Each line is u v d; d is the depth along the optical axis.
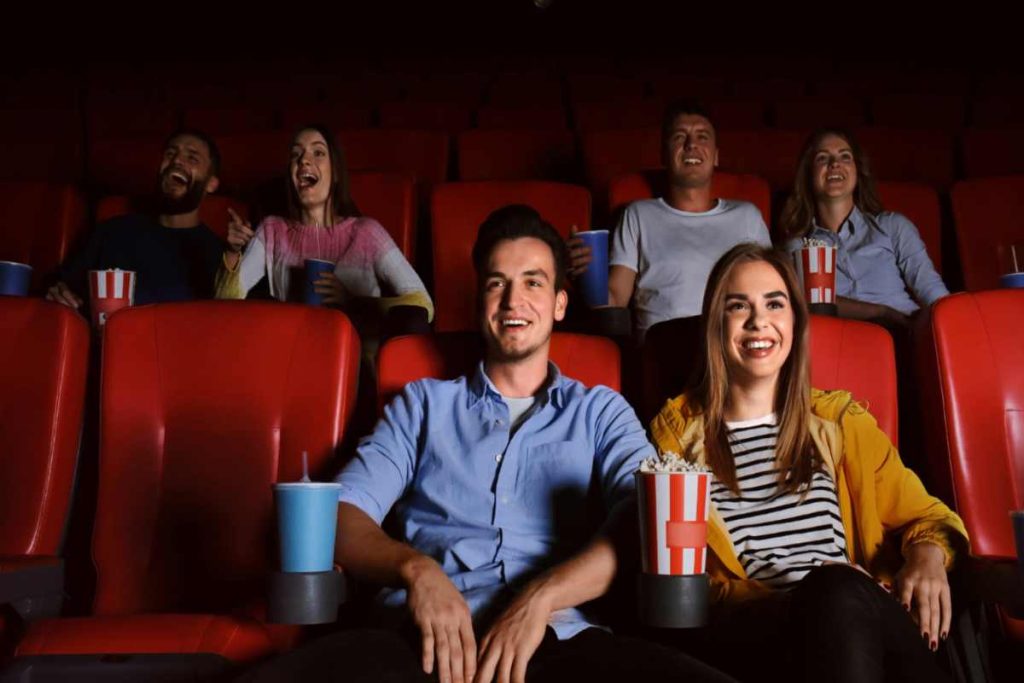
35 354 1.40
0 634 1.13
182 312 1.41
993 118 3.45
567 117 3.50
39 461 1.37
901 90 3.81
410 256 2.46
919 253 2.26
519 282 1.34
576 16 5.18
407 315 2.04
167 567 1.33
